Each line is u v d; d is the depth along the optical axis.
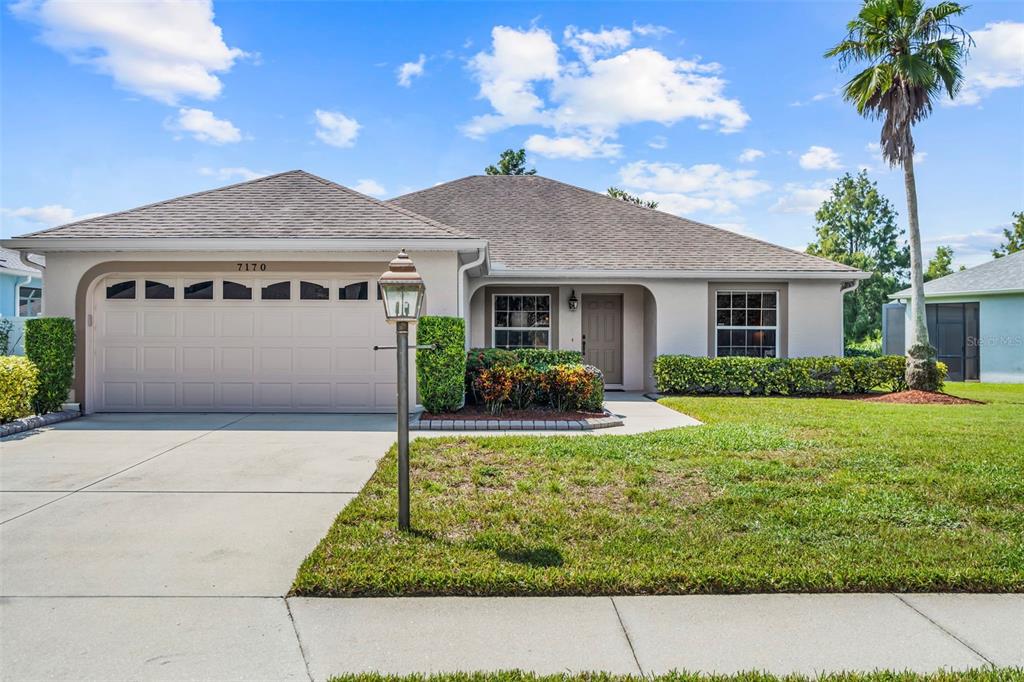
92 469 6.28
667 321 13.95
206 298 10.05
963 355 18.80
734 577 3.60
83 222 9.86
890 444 7.27
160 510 4.95
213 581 3.64
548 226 15.52
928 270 32.91
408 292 4.38
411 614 3.27
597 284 14.56
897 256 29.97
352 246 9.53
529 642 2.99
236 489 5.56
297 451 7.14
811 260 14.38
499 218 15.80
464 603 3.40
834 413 10.11
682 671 2.73
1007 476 5.79
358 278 10.08
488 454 6.71
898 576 3.61
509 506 4.96
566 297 14.67
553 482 5.57
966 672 2.70
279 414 9.86
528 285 14.55
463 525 4.55
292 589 3.50
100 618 3.19
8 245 9.41
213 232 9.55
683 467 6.14
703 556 3.95
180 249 9.59
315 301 10.05
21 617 3.19
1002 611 3.34
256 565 3.88
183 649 2.89
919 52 12.78
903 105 12.65
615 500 5.14
